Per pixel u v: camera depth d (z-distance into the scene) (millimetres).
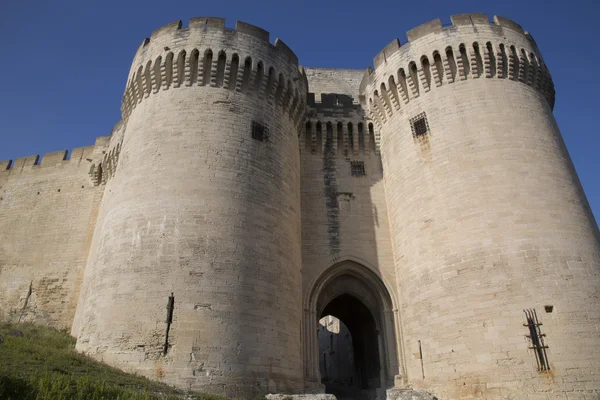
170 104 23469
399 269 24891
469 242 20766
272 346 19391
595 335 17875
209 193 20859
